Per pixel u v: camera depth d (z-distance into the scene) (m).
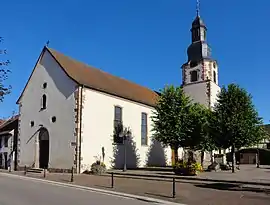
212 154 36.50
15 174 26.75
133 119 34.28
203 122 29.83
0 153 36.06
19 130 32.88
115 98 32.09
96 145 29.12
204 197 15.43
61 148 28.58
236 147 27.81
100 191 17.23
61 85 29.88
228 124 26.89
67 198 14.26
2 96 12.81
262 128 28.23
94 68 35.94
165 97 30.19
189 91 47.91
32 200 13.31
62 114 29.17
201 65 47.75
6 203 12.45
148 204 13.68
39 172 28.14
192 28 49.97
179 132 29.06
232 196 15.62
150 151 36.56
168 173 25.58
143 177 23.69
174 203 14.04
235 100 27.59
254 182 19.08
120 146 31.83
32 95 32.41
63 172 27.94
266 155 48.38
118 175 25.06
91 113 29.08
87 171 27.53
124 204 13.29
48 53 31.72
